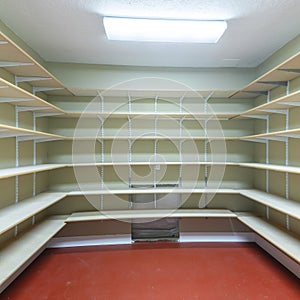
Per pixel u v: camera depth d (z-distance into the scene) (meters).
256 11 2.01
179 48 2.74
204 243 3.22
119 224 3.24
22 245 2.19
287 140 2.61
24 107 2.51
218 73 3.35
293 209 2.11
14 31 2.36
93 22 2.20
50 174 3.24
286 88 2.62
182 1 1.88
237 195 3.41
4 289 2.15
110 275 2.40
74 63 3.21
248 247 3.09
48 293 2.09
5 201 2.29
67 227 3.17
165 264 2.63
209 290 2.13
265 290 2.13
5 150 2.28
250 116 3.07
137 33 2.29
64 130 3.28
